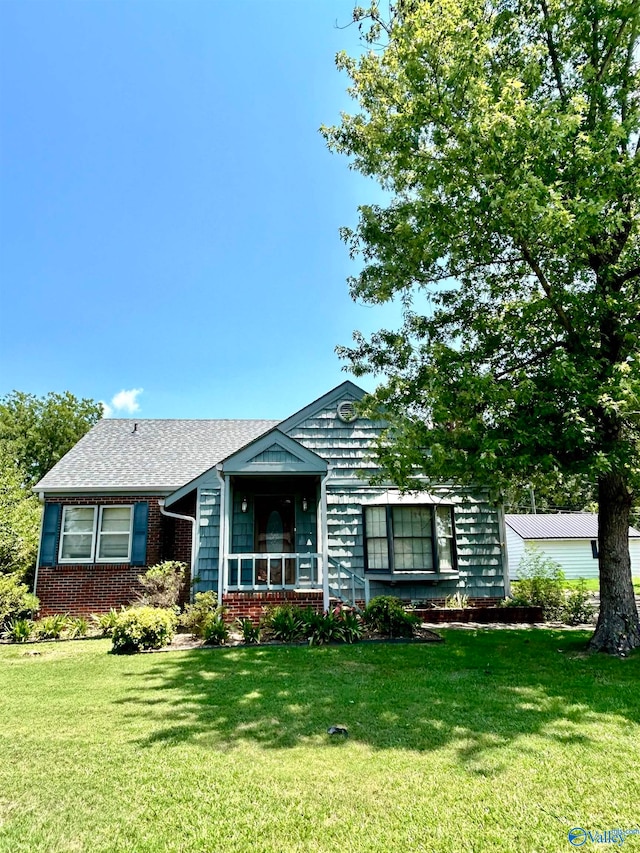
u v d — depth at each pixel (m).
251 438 18.45
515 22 9.19
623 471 7.75
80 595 14.25
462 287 10.83
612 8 8.07
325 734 5.04
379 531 13.56
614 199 7.96
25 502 15.15
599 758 4.39
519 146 7.43
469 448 8.20
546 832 3.29
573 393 7.95
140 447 17.36
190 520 13.95
